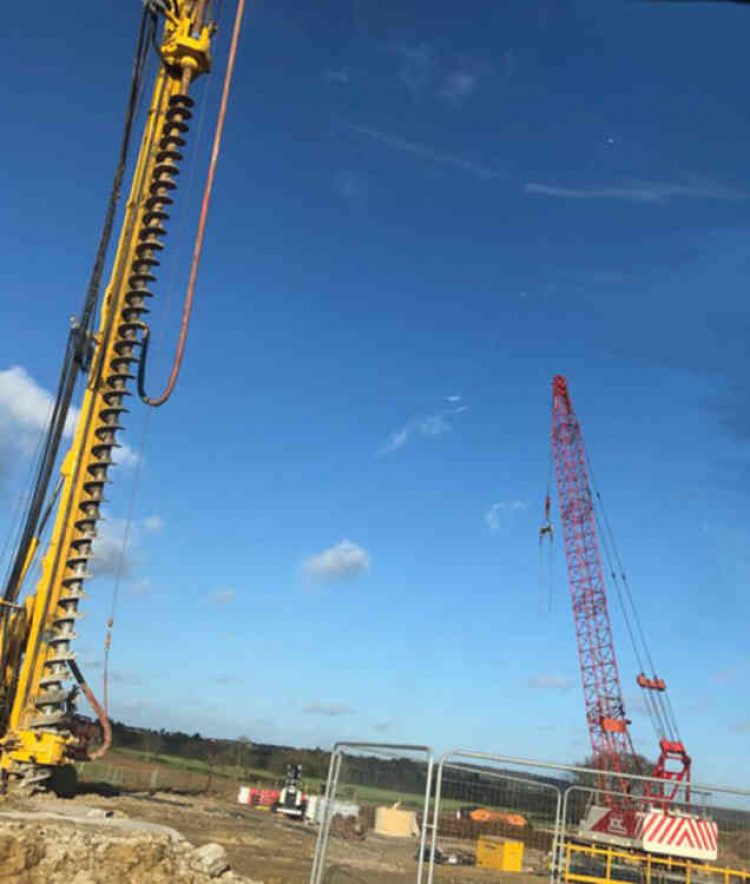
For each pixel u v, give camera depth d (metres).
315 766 72.50
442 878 14.03
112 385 33.19
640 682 83.44
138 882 16.78
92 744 33.53
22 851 15.92
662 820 16.47
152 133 35.19
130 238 34.09
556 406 95.38
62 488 32.25
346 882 13.55
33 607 31.23
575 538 89.75
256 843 30.52
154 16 33.31
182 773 79.12
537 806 15.84
